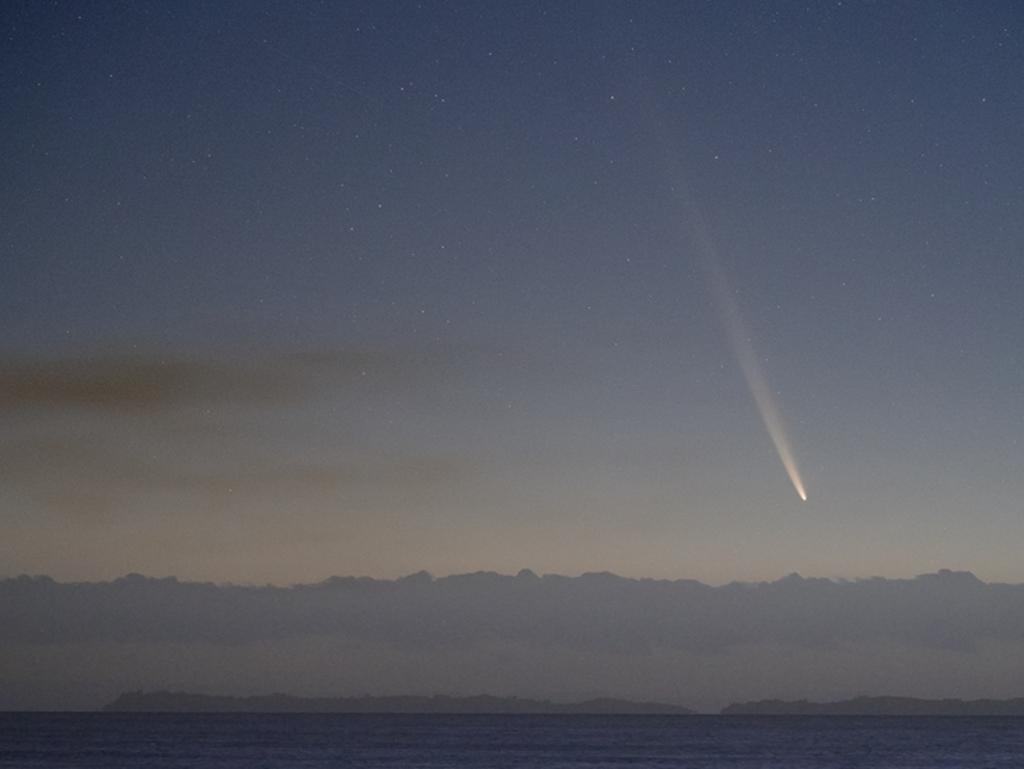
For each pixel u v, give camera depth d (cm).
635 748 14138
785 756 12244
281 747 13575
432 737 17588
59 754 11731
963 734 19588
